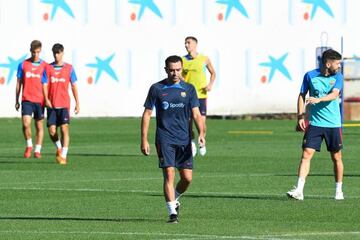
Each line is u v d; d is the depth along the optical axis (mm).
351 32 91500
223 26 89000
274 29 90250
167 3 87875
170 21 87938
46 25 84938
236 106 89875
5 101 84688
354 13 91562
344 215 33219
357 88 88812
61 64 54531
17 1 84062
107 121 87875
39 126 56875
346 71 88562
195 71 56719
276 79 90562
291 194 37250
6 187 41562
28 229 30062
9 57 84188
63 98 53562
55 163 53000
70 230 29859
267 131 77688
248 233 29266
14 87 84562
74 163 52906
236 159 54688
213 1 88750
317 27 91000
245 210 34531
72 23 85688
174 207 31562
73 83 54781
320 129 37375
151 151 60625
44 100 53938
